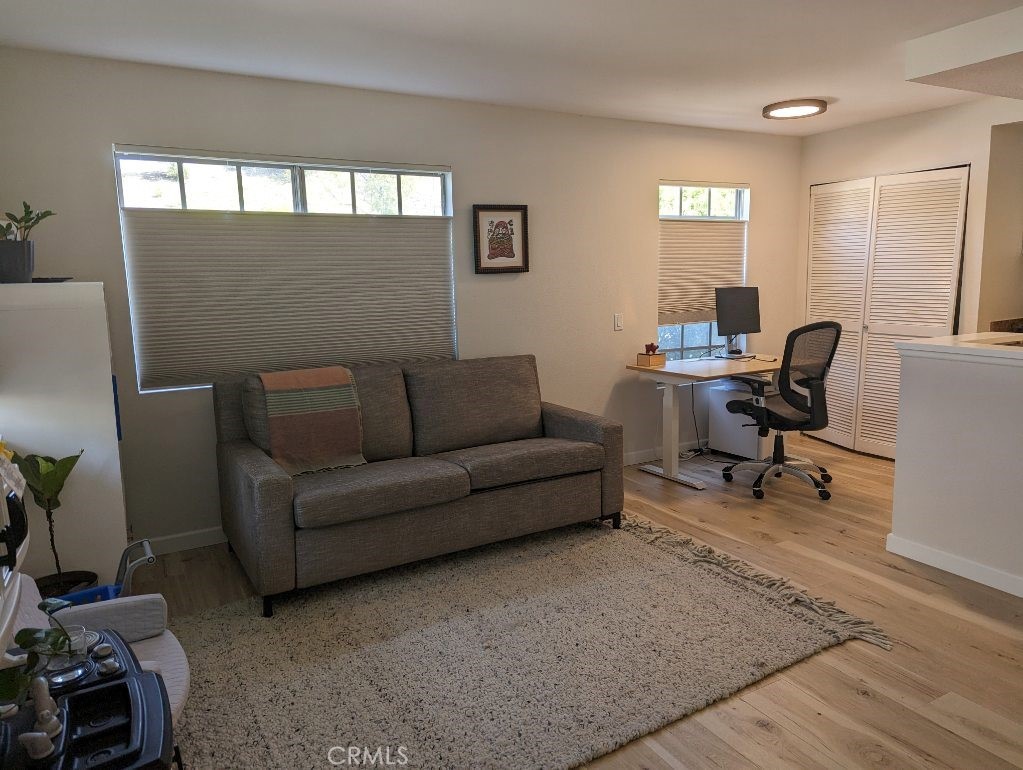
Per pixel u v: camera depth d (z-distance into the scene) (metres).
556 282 4.46
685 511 3.96
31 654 1.16
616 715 2.11
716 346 5.45
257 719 2.13
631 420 4.92
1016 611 2.72
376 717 2.13
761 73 3.54
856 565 3.19
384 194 3.86
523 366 4.11
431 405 3.75
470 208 4.08
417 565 3.26
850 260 5.09
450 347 4.15
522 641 2.55
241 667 2.42
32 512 2.58
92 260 3.16
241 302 3.51
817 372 4.11
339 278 3.75
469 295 4.14
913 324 4.69
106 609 1.81
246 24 2.68
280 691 2.27
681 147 4.84
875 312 4.93
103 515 2.69
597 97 3.96
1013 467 2.81
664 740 2.02
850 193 5.04
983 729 2.03
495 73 3.43
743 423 4.92
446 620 2.73
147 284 3.29
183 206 3.36
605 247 4.62
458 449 3.77
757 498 4.15
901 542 3.28
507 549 3.43
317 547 2.85
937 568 3.13
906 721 2.07
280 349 3.65
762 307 5.42
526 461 3.35
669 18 2.74
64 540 2.64
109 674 1.35
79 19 2.60
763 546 3.43
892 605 2.79
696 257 5.08
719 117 4.54
